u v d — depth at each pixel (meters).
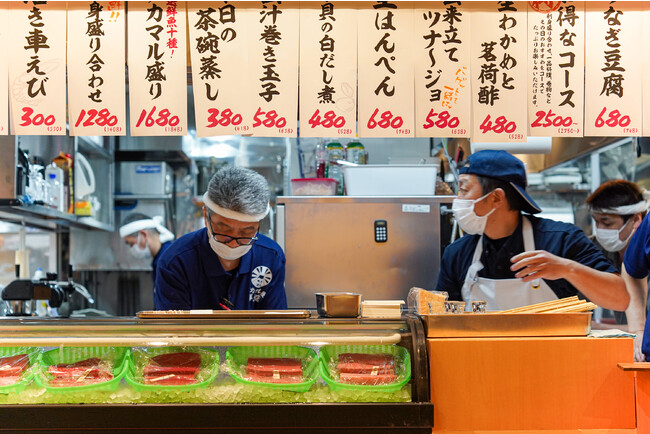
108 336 1.80
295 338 1.81
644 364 1.84
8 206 3.07
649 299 3.20
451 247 3.39
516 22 2.23
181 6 2.20
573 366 1.92
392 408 1.80
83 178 4.50
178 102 2.19
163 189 5.04
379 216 3.44
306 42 2.21
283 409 1.80
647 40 2.24
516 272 3.27
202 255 2.72
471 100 2.23
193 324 1.86
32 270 4.85
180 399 1.83
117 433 1.78
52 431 1.77
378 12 2.22
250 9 2.21
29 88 2.17
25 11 2.18
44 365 1.88
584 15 2.23
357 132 2.28
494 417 1.91
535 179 4.73
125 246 5.01
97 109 2.18
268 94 2.20
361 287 3.43
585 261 3.21
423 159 3.76
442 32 2.23
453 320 1.95
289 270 3.42
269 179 5.26
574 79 2.23
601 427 1.91
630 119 2.23
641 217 3.91
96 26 2.18
